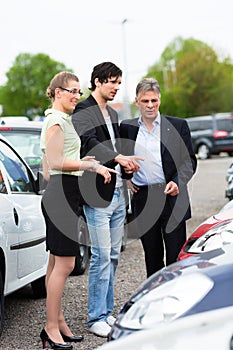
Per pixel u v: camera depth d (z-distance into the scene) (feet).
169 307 14.76
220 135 127.34
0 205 22.35
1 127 33.76
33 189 26.16
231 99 256.93
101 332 22.45
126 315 15.49
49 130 20.57
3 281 22.26
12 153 25.72
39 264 25.68
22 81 292.61
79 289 29.25
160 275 16.43
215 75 256.93
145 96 22.39
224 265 15.65
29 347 21.71
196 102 256.32
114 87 22.20
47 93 21.21
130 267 33.65
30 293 29.19
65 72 21.07
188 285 15.07
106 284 22.81
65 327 21.88
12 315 25.64
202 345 13.12
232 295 14.60
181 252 21.99
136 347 13.38
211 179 84.84
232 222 22.27
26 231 24.09
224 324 13.20
